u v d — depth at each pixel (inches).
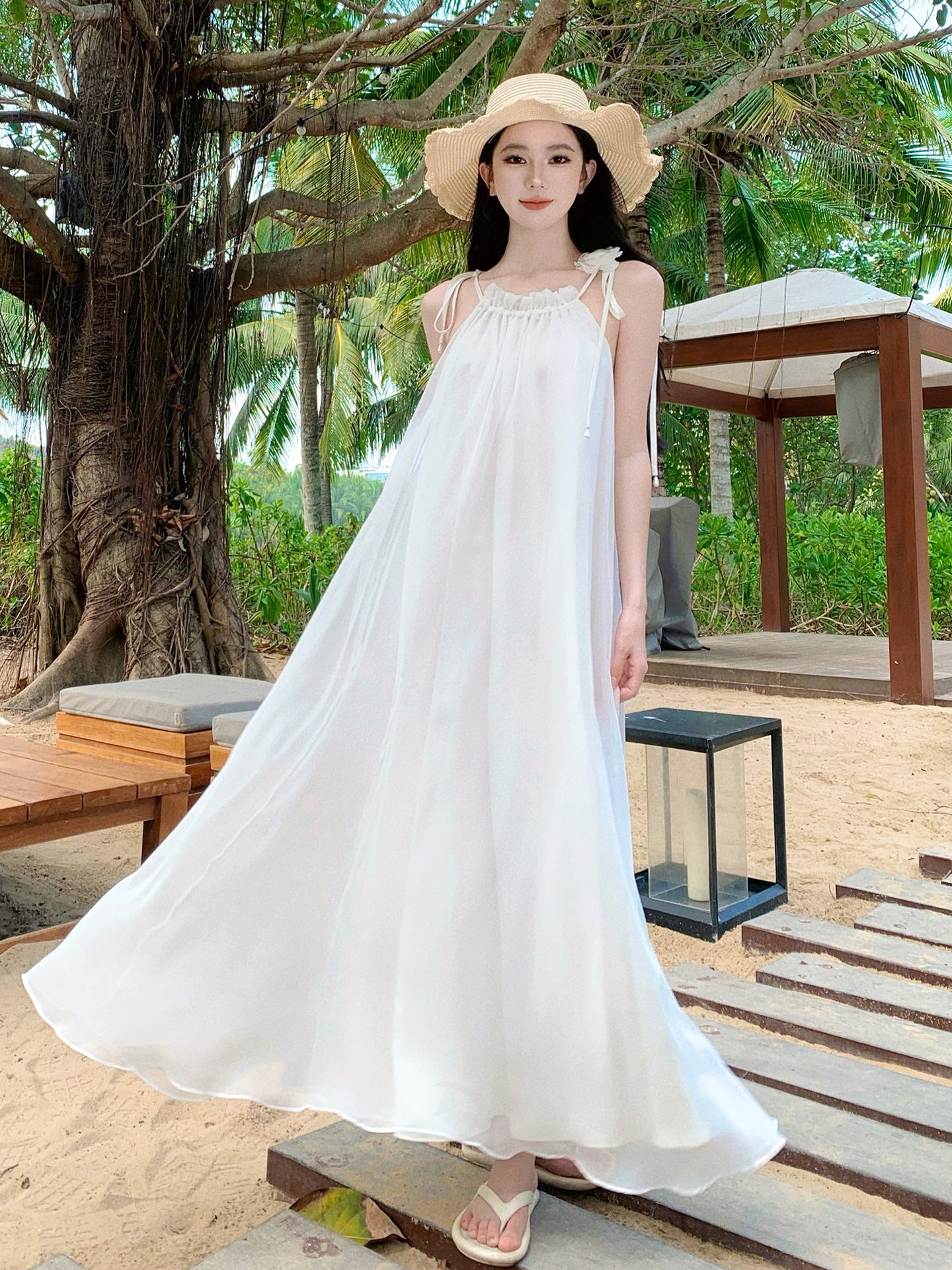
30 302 264.8
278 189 274.7
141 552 254.8
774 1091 83.5
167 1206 71.7
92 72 248.4
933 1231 67.1
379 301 773.3
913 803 177.6
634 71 252.4
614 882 54.8
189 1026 60.1
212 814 62.6
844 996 100.3
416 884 57.6
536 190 65.4
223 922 61.1
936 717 250.2
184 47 235.8
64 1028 61.6
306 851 62.2
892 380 269.4
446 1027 55.6
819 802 178.4
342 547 411.5
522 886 57.0
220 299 256.5
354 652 65.0
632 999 53.5
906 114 444.1
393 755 60.6
